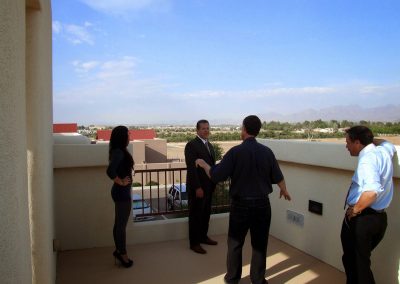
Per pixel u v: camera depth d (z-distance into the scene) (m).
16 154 1.36
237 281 3.64
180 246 5.02
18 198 1.38
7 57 1.24
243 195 3.41
